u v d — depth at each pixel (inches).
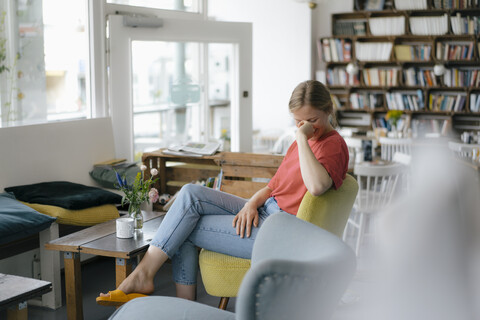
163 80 184.2
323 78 332.2
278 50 334.0
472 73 308.7
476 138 238.5
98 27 166.9
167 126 187.6
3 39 144.4
